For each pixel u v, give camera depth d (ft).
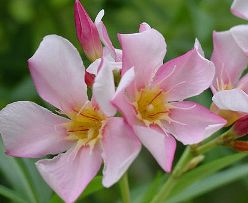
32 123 1.01
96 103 1.01
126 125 0.96
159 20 1.53
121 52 1.03
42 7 1.52
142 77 1.02
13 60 1.45
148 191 1.15
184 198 1.20
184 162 1.11
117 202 1.30
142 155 1.47
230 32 1.10
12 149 1.00
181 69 1.03
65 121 1.03
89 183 1.02
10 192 1.13
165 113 1.03
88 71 0.99
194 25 1.41
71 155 1.01
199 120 1.02
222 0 1.49
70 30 1.52
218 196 1.48
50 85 1.01
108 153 0.97
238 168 1.24
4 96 1.36
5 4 1.52
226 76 1.11
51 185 0.97
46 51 1.00
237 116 1.08
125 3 1.52
